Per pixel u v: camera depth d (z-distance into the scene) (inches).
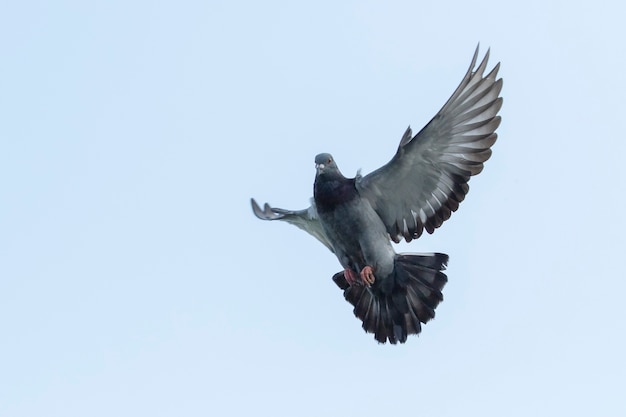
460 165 611.2
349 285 651.5
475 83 587.2
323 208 628.4
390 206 630.5
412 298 634.8
